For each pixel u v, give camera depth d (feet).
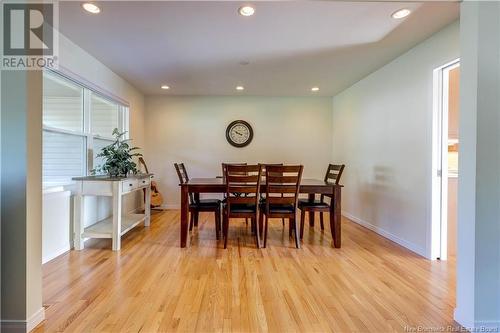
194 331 5.48
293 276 8.04
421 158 9.98
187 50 10.59
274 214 10.64
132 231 12.85
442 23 8.50
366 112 14.02
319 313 6.14
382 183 12.51
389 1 5.74
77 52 10.23
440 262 9.21
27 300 5.46
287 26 8.65
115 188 10.24
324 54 10.98
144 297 6.75
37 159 5.72
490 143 5.41
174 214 16.55
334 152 18.35
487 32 5.35
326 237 12.12
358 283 7.62
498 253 5.47
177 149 18.17
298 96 18.44
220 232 11.72
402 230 11.04
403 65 10.99
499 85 5.38
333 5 7.45
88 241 11.33
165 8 7.59
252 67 12.55
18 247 5.42
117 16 8.05
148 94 17.84
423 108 9.87
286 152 18.53
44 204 8.91
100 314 6.02
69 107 10.70
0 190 5.40
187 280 7.72
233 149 18.35
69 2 7.27
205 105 18.21
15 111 5.41
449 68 9.18
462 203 5.76
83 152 11.54
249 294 6.95
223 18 8.15
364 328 5.62
